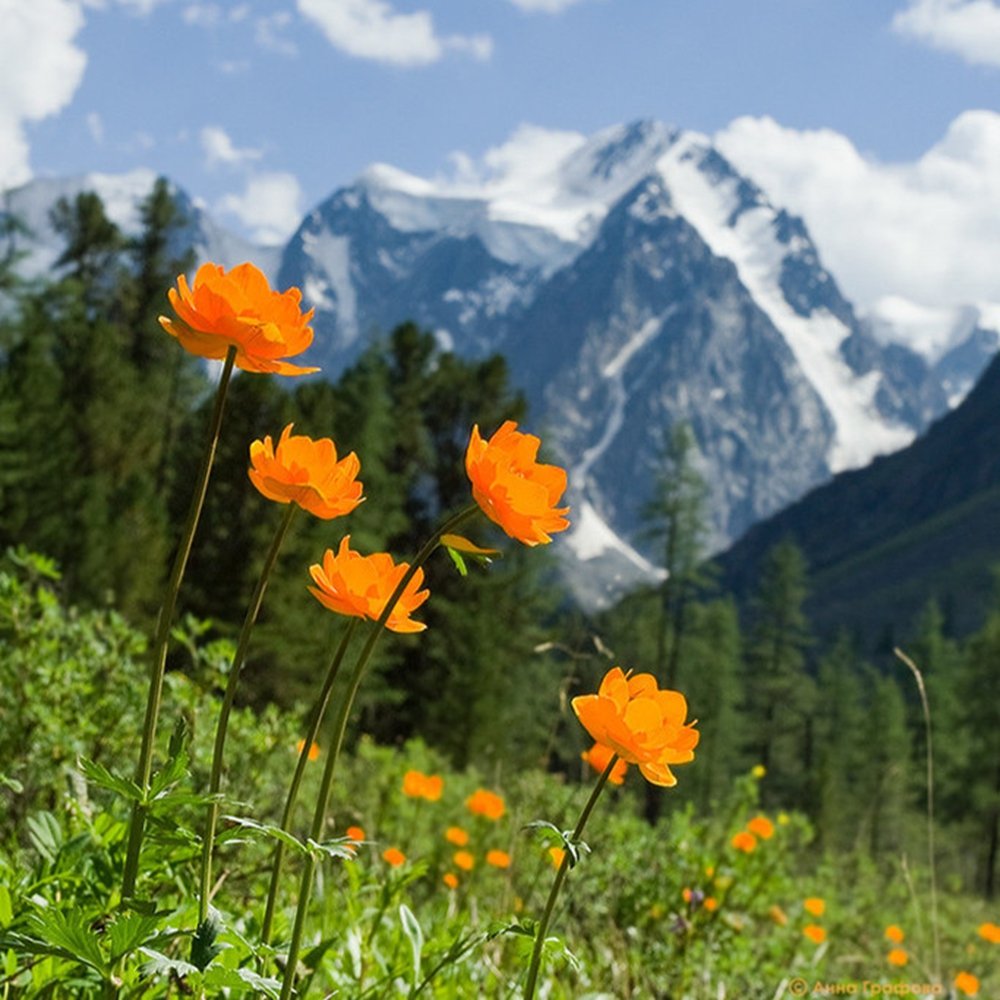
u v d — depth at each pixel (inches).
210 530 1277.1
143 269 2266.2
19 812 115.1
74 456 1469.0
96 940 59.9
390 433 1882.4
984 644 2268.7
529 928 69.2
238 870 118.6
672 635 2431.1
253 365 61.1
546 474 67.3
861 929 290.8
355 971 106.5
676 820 240.5
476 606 1600.6
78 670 144.6
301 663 995.3
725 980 189.3
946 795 2214.6
